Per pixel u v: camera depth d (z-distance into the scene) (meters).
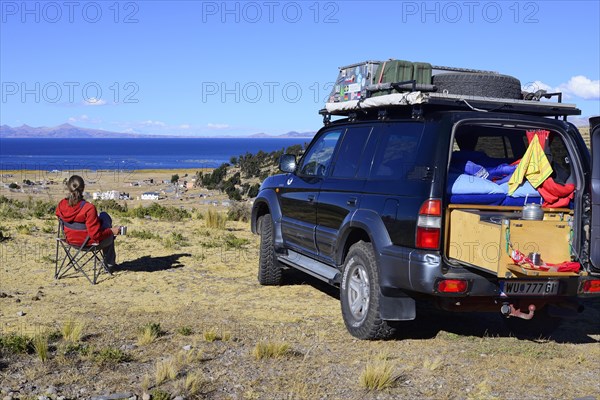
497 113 5.68
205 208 30.34
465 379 5.04
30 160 156.88
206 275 9.16
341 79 7.44
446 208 5.35
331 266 7.02
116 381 4.73
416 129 5.83
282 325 6.58
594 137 5.54
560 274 5.09
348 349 5.77
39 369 4.93
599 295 5.61
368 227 5.88
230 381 4.83
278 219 8.18
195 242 11.99
